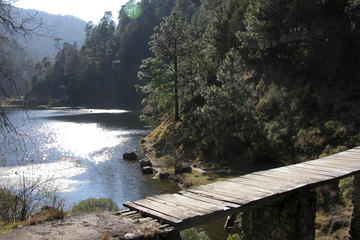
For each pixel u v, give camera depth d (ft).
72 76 413.59
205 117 91.25
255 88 106.93
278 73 101.55
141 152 123.44
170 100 138.41
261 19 102.17
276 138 79.77
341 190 49.37
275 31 101.45
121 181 86.07
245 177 24.47
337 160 31.14
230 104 87.35
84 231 13.37
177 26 138.92
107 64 426.92
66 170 96.89
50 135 164.76
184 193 20.18
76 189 78.43
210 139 94.27
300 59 94.53
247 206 18.25
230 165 85.40
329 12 87.86
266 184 22.22
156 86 135.03
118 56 420.36
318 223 46.06
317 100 81.05
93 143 144.15
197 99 127.44
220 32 130.82
